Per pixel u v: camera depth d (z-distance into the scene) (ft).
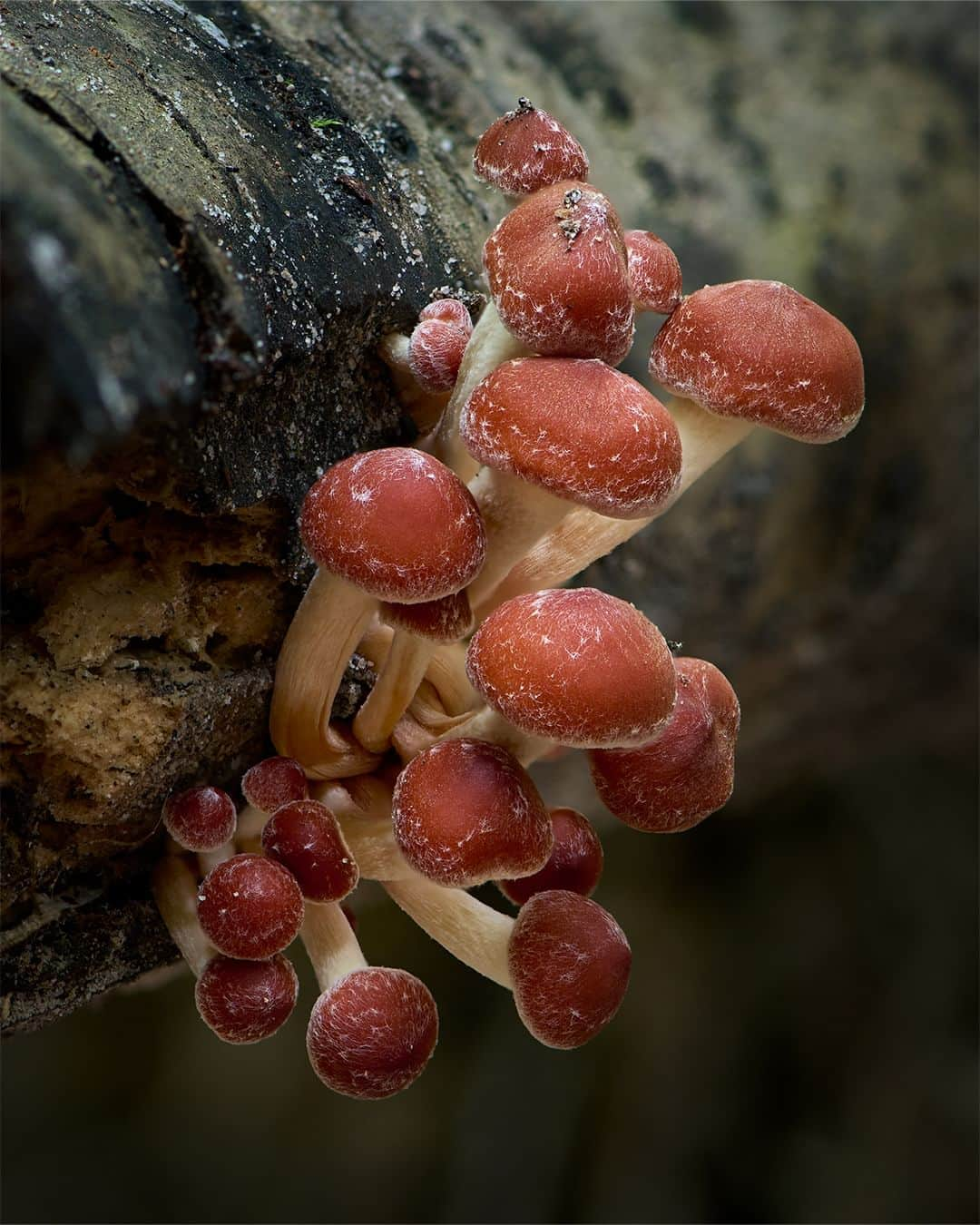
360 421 1.58
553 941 1.54
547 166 1.51
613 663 1.47
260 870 1.52
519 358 1.49
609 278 1.47
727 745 1.56
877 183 2.07
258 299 1.49
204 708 1.54
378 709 1.57
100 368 1.38
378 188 1.59
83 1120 3.12
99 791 1.53
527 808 1.51
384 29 1.76
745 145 1.99
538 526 1.52
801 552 1.99
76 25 1.52
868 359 2.01
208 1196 3.12
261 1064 3.17
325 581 1.53
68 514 1.52
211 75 1.57
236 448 1.51
